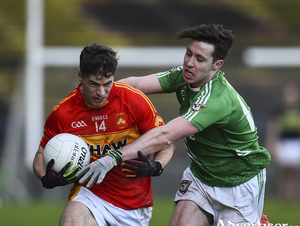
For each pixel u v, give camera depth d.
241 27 49.25
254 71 48.03
